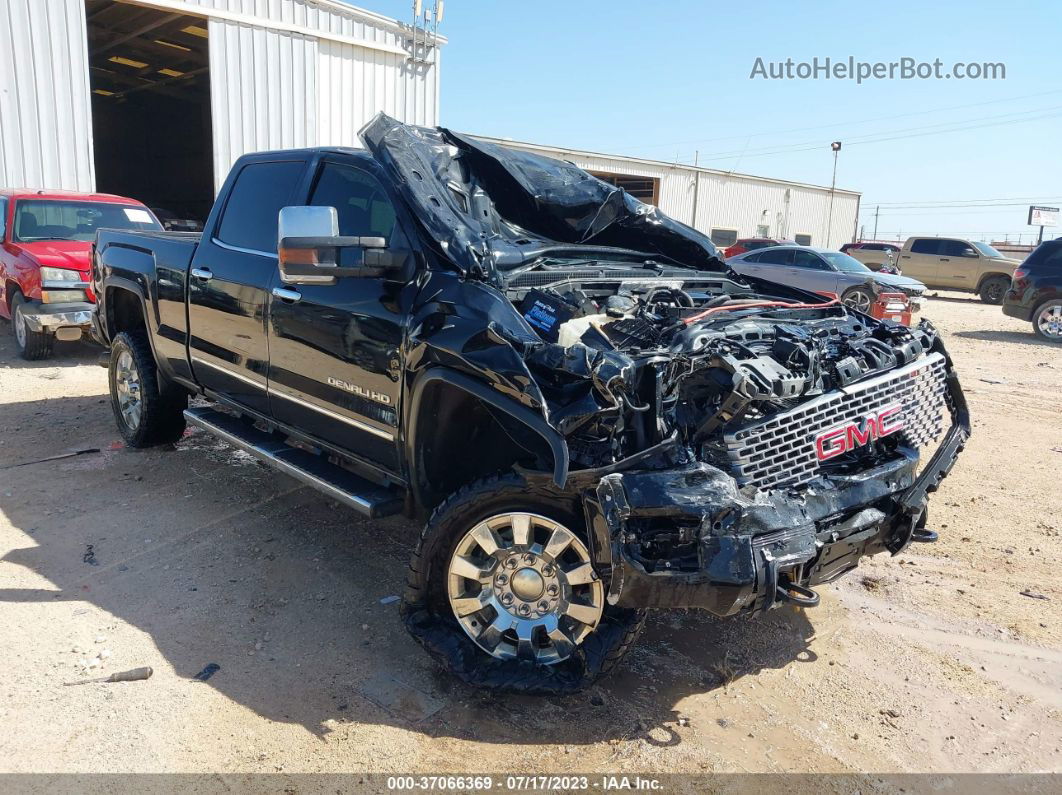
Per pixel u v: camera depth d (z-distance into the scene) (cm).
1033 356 1184
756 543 262
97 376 841
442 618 319
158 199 2669
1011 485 570
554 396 278
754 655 346
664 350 287
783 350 295
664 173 3478
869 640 359
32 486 507
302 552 428
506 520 298
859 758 280
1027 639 361
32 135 1256
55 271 862
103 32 1703
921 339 366
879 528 311
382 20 1673
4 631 339
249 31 1489
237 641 340
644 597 262
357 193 384
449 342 304
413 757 273
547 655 304
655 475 263
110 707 292
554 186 427
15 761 262
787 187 4084
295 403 400
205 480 529
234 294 432
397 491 356
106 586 383
